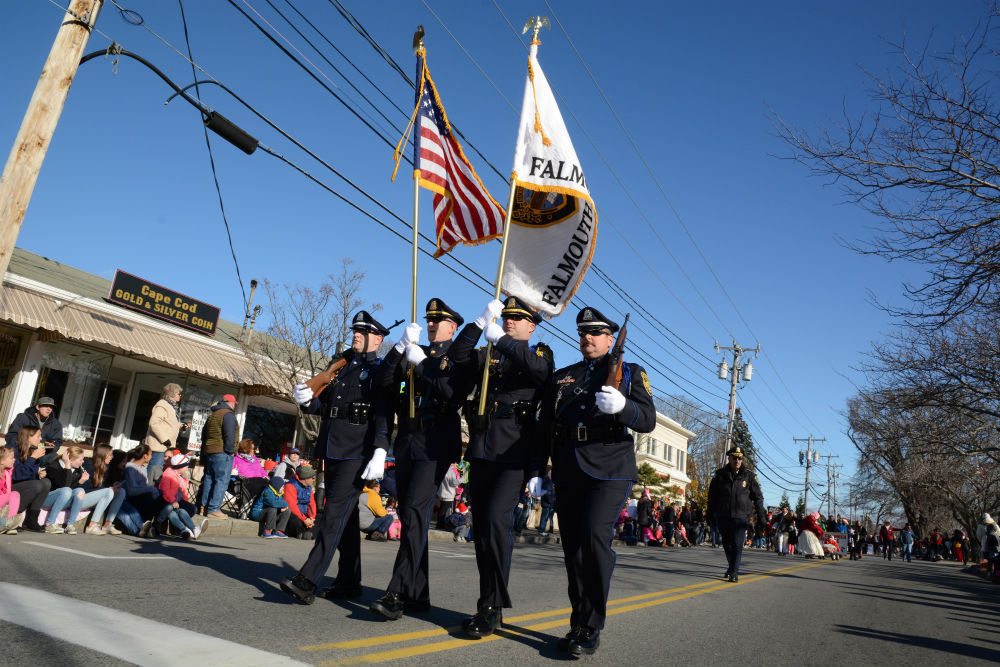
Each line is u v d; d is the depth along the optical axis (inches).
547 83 231.0
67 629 131.8
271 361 740.0
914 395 696.4
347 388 189.9
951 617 318.0
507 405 172.9
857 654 193.3
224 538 379.2
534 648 156.9
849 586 450.3
